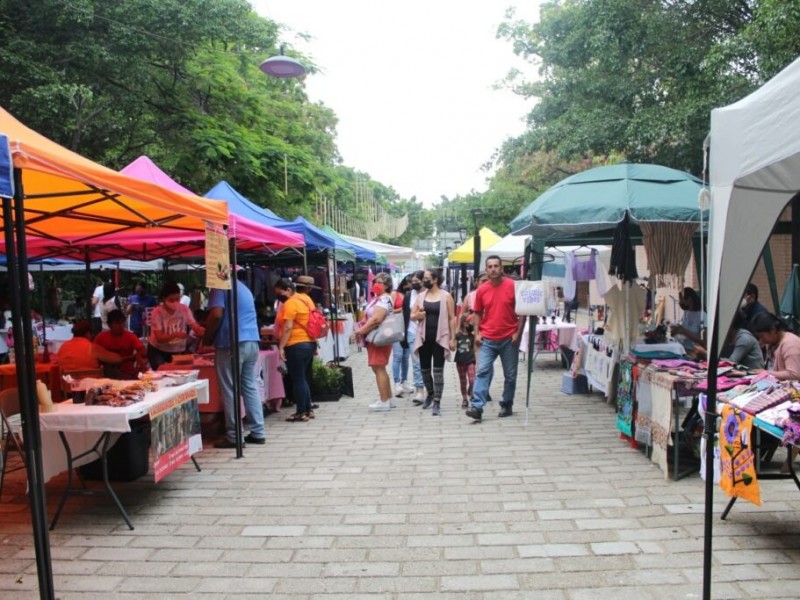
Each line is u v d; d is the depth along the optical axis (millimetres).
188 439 5234
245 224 6586
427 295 8070
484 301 7449
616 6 11656
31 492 3172
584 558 3770
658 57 12156
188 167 13008
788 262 12344
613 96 12625
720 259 3225
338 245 12180
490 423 7363
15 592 3480
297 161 15180
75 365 6754
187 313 8500
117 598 3408
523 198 27094
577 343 9555
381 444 6504
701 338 7297
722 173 3197
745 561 3682
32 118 9883
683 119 10656
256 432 6609
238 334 6363
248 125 15297
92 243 7508
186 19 11195
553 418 7555
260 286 14281
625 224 7102
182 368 6902
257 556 3898
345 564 3768
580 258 13273
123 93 11781
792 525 4203
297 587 3502
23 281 3135
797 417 3576
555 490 4973
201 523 4441
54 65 10617
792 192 3363
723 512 4438
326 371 9094
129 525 4348
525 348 12367
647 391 5629
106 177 3881
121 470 5344
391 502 4785
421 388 8836
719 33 11578
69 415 4277
